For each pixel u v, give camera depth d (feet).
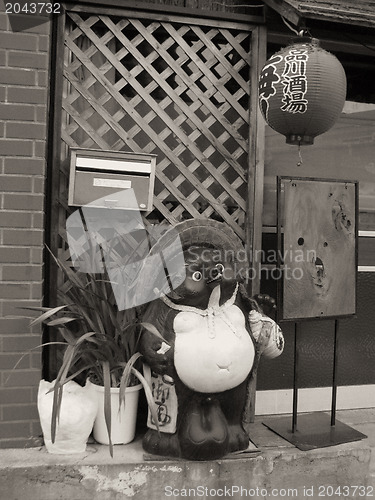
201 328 9.83
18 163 10.16
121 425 10.44
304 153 13.38
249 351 9.93
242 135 12.19
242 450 10.45
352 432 11.59
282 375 12.98
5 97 10.09
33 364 10.30
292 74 9.40
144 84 12.23
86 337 9.84
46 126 10.35
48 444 10.11
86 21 11.05
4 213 10.12
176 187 11.44
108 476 9.87
